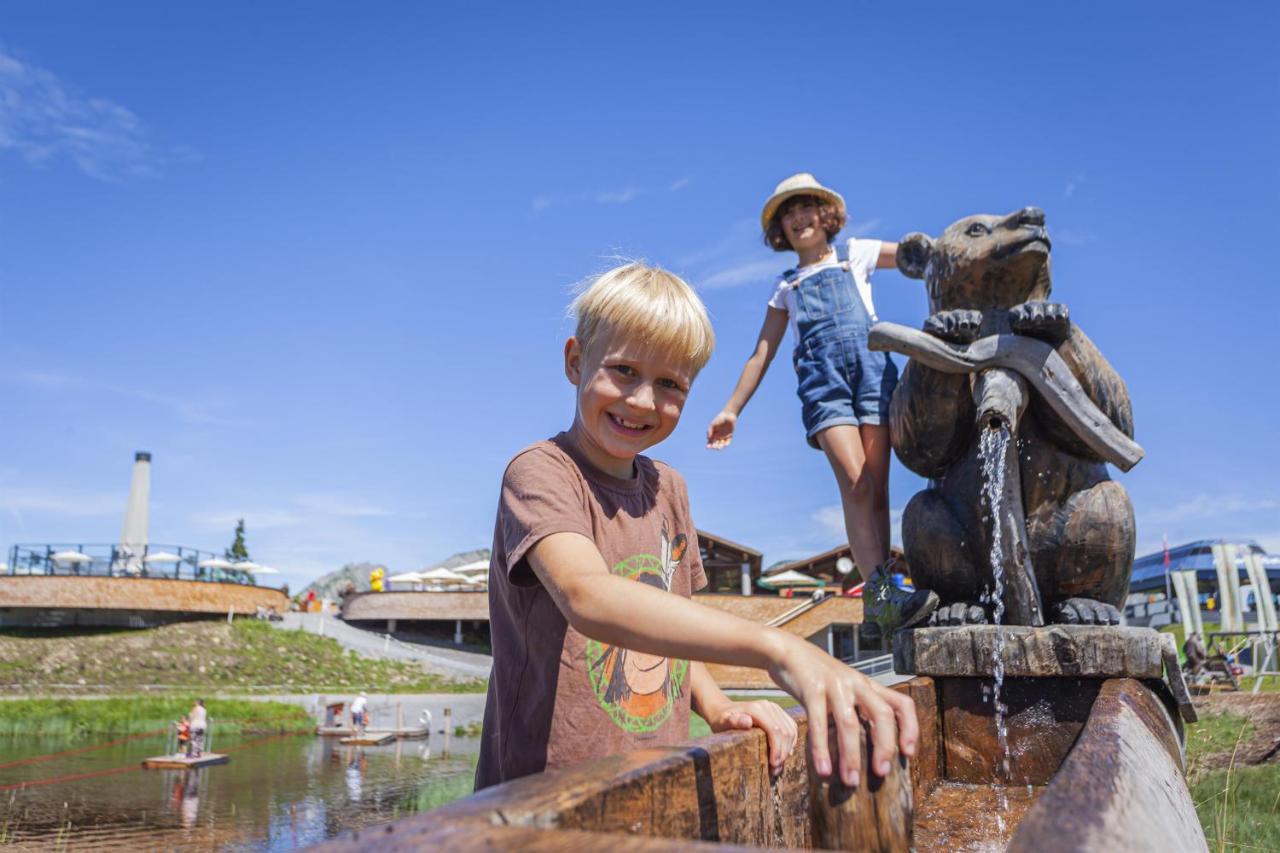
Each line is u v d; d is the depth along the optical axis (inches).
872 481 160.9
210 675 1213.7
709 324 76.9
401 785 561.6
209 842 389.1
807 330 171.0
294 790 540.1
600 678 70.3
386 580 1802.4
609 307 72.6
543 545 61.0
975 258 135.2
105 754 731.4
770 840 53.2
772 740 56.0
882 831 39.6
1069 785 32.0
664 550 83.4
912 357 129.0
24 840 392.2
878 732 40.2
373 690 1199.6
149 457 1948.8
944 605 133.5
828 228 180.9
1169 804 44.8
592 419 73.7
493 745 75.5
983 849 81.9
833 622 974.4
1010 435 123.0
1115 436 125.0
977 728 119.3
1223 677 445.7
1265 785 197.0
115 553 1473.9
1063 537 128.0
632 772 35.0
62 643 1282.0
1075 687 116.2
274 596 1545.3
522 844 21.9
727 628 46.0
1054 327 126.0
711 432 187.3
